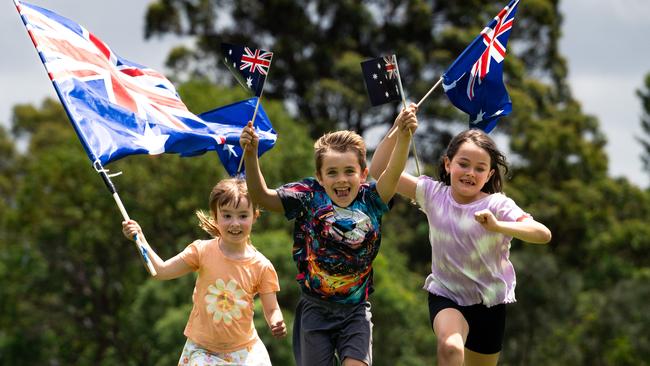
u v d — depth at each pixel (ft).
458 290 45.47
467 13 237.86
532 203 218.18
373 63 45.98
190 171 189.67
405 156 41.78
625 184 233.14
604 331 192.85
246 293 44.86
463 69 49.80
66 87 46.11
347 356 42.09
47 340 203.10
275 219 176.76
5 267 201.87
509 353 191.11
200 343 44.70
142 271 198.08
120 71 48.62
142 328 167.63
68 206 198.49
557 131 223.30
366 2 237.25
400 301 161.89
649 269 218.18
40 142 296.71
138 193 194.29
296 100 234.17
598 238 220.43
